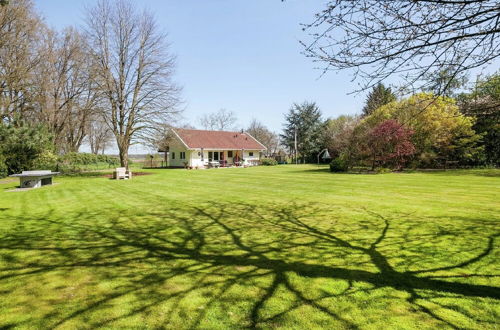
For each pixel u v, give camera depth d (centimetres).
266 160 4369
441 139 2098
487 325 251
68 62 2825
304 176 1928
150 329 254
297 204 869
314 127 5066
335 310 279
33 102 2383
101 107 2294
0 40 2047
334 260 412
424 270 371
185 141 3788
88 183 1630
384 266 387
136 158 5134
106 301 304
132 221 677
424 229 562
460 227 570
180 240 522
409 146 2061
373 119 2255
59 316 276
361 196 996
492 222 603
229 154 4338
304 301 298
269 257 430
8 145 2041
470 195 961
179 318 270
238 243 500
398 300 296
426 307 282
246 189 1270
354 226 600
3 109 2216
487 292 310
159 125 2377
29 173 1459
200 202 936
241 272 375
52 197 1080
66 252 461
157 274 372
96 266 402
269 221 662
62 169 2552
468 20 299
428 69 335
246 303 296
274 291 321
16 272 383
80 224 651
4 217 728
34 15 2291
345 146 2627
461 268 375
